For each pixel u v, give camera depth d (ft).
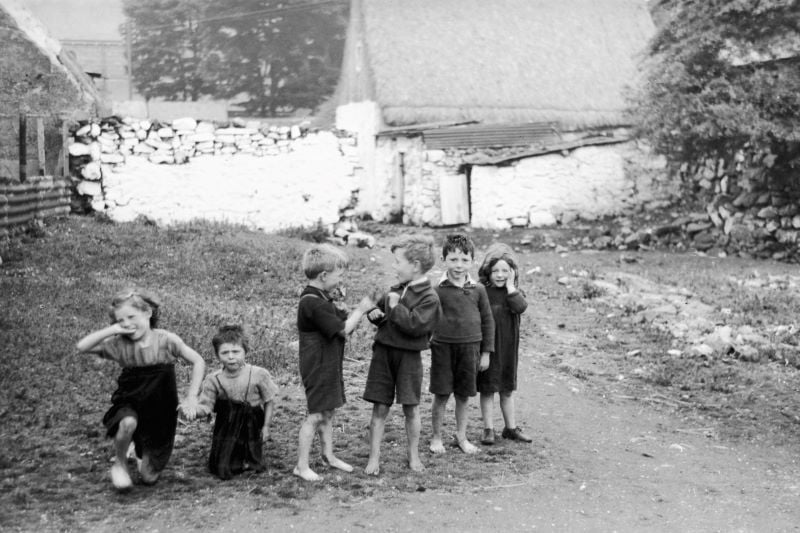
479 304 22.97
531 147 90.07
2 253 43.16
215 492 18.81
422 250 20.61
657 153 78.54
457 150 88.12
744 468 23.95
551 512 19.04
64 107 67.77
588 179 86.02
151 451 18.75
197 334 32.32
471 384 22.71
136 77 178.81
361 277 50.34
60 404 23.81
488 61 102.94
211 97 173.27
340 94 119.85
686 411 29.96
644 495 20.83
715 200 75.92
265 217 64.08
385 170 95.45
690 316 44.78
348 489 19.48
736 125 65.82
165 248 50.67
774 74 66.13
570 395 31.09
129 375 18.65
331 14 176.86
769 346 38.17
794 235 67.41
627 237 74.74
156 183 61.77
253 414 20.39
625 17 117.60
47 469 19.62
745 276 58.80
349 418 25.66
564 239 76.28
